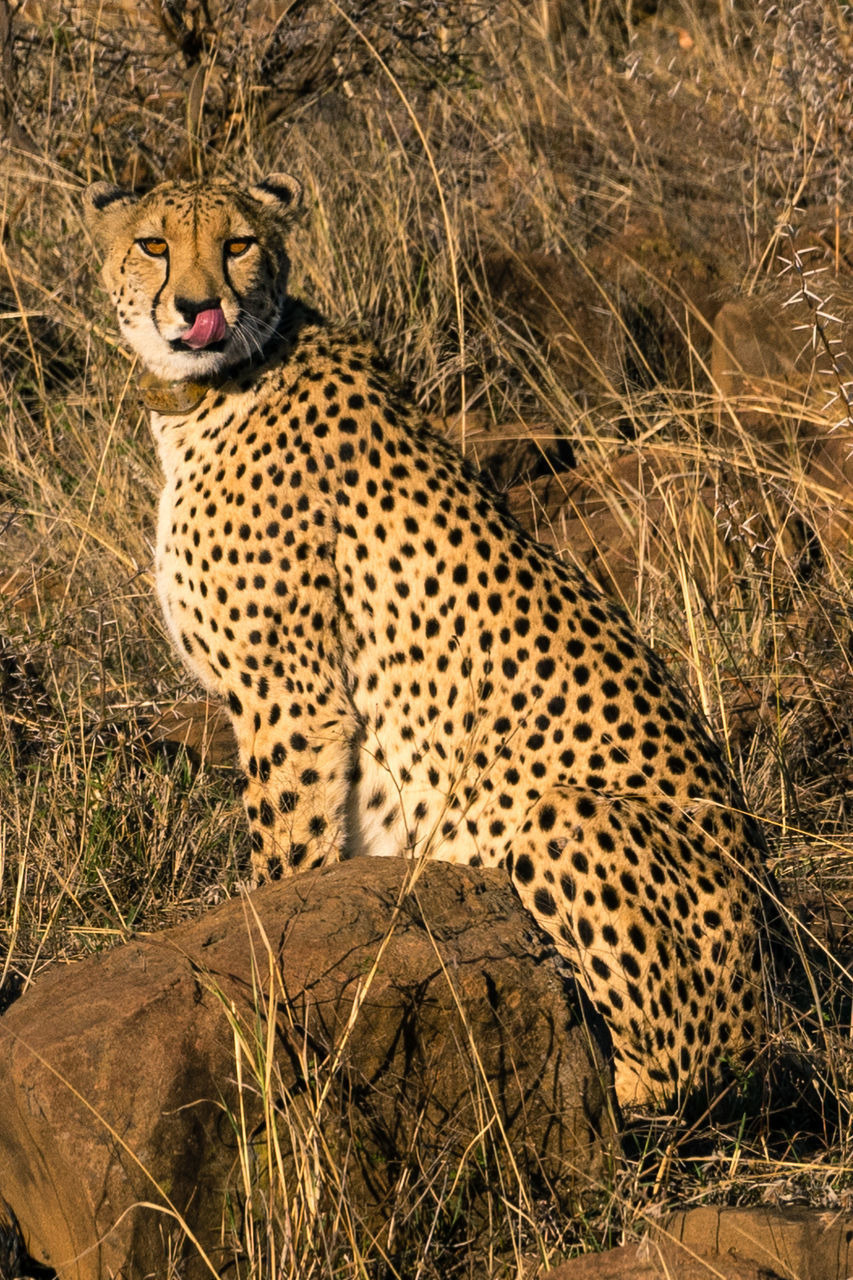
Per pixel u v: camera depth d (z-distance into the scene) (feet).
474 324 60.18
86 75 64.49
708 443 50.11
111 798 37.55
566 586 32.60
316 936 25.88
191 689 44.45
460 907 27.35
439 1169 24.94
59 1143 23.54
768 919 32.04
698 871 29.96
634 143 70.59
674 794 30.91
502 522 32.86
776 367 55.16
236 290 32.60
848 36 69.87
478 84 72.54
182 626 34.30
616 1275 22.39
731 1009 29.94
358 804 33.65
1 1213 25.93
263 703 33.40
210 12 64.54
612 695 31.50
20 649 43.01
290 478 32.65
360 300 59.21
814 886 37.17
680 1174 26.53
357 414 32.99
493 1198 25.32
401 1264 24.41
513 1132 25.81
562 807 29.84
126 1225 23.43
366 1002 24.98
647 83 75.41
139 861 36.37
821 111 66.69
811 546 48.88
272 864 33.42
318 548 32.71
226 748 42.34
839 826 39.45
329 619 32.89
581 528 51.34
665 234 64.54
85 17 66.28
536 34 80.18
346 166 64.69
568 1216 25.81
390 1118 25.23
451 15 66.95
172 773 39.06
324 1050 24.88
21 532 51.29
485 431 55.36
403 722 32.86
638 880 29.27
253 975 24.45
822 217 65.57
